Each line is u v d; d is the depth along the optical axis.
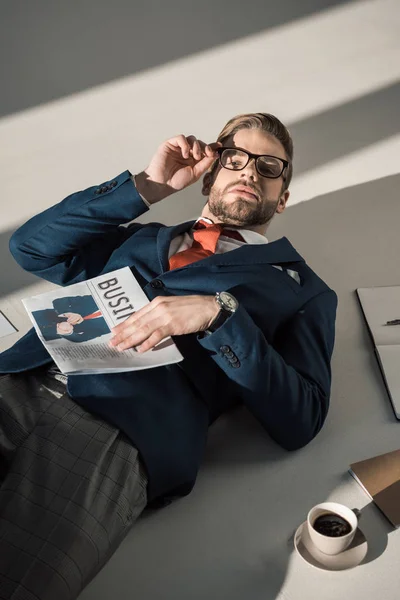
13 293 2.43
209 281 1.96
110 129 3.11
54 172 2.90
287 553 1.69
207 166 2.12
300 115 3.19
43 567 1.43
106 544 1.55
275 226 2.70
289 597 1.60
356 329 2.33
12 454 1.62
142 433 1.73
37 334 1.86
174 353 1.80
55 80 3.37
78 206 2.06
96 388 1.75
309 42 3.62
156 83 3.36
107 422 1.72
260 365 1.77
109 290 1.95
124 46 3.57
